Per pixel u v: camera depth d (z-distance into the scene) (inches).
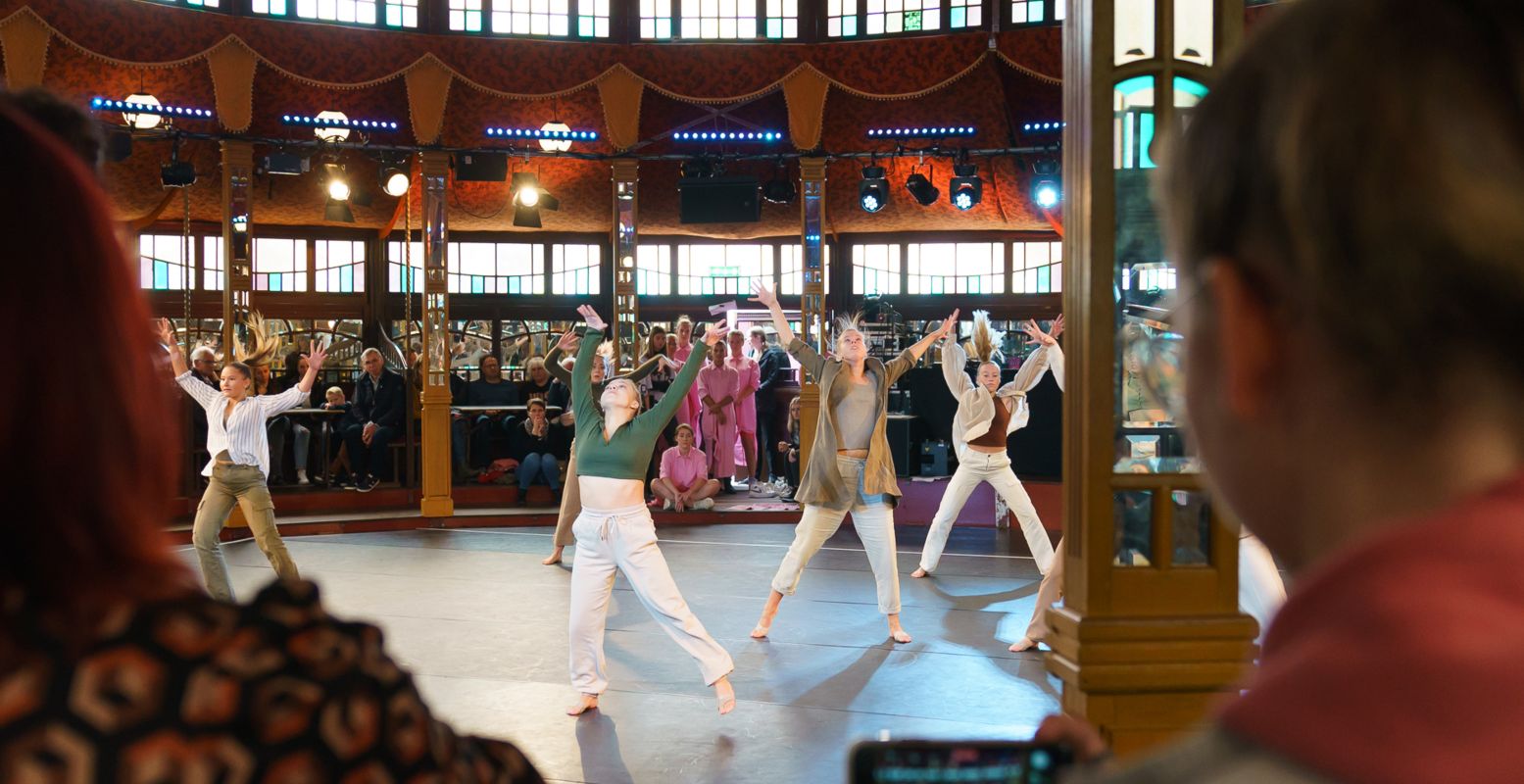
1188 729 102.1
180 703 24.3
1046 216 582.2
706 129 552.4
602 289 622.8
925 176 570.9
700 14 515.8
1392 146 14.9
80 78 468.4
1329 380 16.2
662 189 592.7
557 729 212.5
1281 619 15.8
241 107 476.4
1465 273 14.5
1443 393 15.2
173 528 427.2
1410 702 13.1
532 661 259.8
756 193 506.9
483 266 614.5
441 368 481.4
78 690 23.7
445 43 497.4
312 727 25.4
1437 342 15.0
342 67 489.4
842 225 613.3
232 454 311.6
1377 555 14.8
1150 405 103.9
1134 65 103.0
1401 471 15.9
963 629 290.8
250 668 25.4
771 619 282.8
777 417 563.8
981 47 502.0
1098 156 103.5
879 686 240.7
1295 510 17.4
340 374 595.5
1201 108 18.3
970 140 540.1
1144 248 104.0
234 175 479.2
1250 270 16.8
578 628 221.1
